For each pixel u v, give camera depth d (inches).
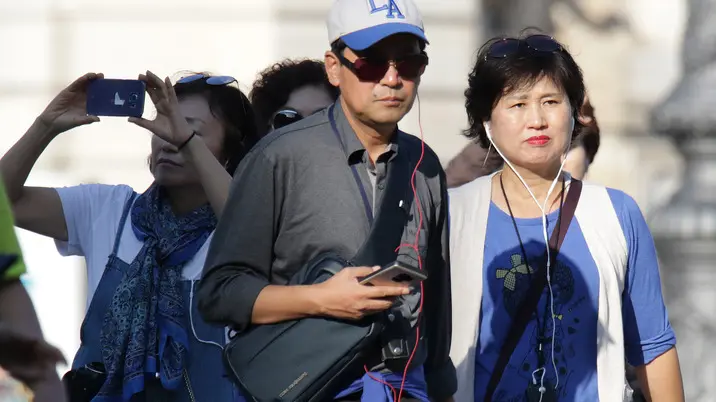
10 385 308.7
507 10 1643.7
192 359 487.5
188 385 485.7
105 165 1099.9
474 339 460.1
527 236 464.1
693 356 810.2
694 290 815.7
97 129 1099.9
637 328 471.8
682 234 819.4
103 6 1120.2
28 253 805.9
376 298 374.0
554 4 1699.1
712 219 816.9
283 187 392.8
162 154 502.0
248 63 1116.5
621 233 464.8
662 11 1729.8
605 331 456.8
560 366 454.6
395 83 391.2
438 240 410.9
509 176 472.7
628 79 1727.4
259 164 394.0
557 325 456.4
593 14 1717.5
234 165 534.0
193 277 495.2
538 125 462.0
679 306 815.1
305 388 384.2
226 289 390.3
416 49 394.3
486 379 458.3
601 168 1713.8
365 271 376.2
